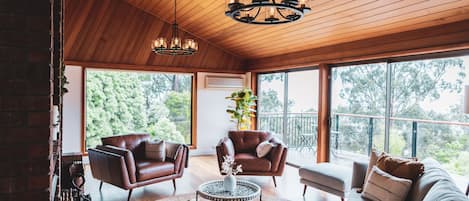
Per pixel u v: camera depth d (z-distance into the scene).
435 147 4.21
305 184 4.47
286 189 4.89
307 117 6.38
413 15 3.86
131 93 7.04
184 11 6.03
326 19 4.61
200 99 7.51
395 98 4.66
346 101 5.46
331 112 5.75
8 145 1.47
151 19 6.78
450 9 3.53
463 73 3.88
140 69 6.82
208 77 7.51
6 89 1.46
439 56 4.09
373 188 2.96
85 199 3.35
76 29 6.12
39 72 1.52
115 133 6.87
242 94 6.98
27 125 1.50
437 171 2.76
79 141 6.32
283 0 2.40
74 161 3.84
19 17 1.48
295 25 5.11
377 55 4.66
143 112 7.16
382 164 3.18
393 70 4.69
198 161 6.90
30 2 1.50
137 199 4.39
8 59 1.46
